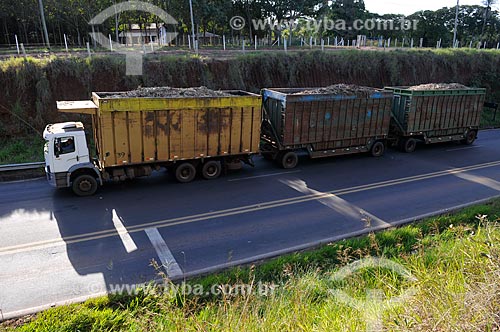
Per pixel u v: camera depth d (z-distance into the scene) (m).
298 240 8.93
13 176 13.15
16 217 9.90
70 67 17.25
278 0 34.16
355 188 12.58
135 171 12.26
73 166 11.24
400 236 8.66
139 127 11.77
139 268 7.64
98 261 7.86
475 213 10.01
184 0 29.67
